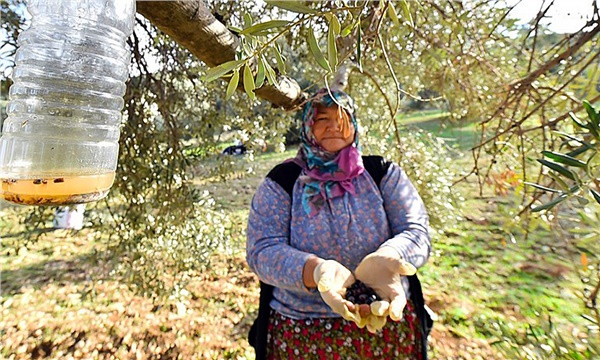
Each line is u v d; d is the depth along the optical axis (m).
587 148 0.68
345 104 1.33
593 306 1.07
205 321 3.01
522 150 1.59
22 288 3.49
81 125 0.56
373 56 2.06
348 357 1.25
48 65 0.54
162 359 2.61
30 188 0.52
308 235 1.30
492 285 2.99
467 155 3.40
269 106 2.28
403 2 0.67
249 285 3.54
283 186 1.36
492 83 2.20
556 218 1.29
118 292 3.45
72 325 2.97
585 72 1.52
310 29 0.54
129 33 0.63
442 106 2.86
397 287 1.05
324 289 1.01
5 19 1.49
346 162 1.33
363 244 1.29
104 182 0.60
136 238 2.20
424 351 1.32
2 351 2.68
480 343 2.44
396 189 1.36
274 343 1.35
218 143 2.31
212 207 2.65
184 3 0.72
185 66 2.07
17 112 0.53
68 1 0.55
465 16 1.63
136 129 1.96
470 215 4.04
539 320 1.22
